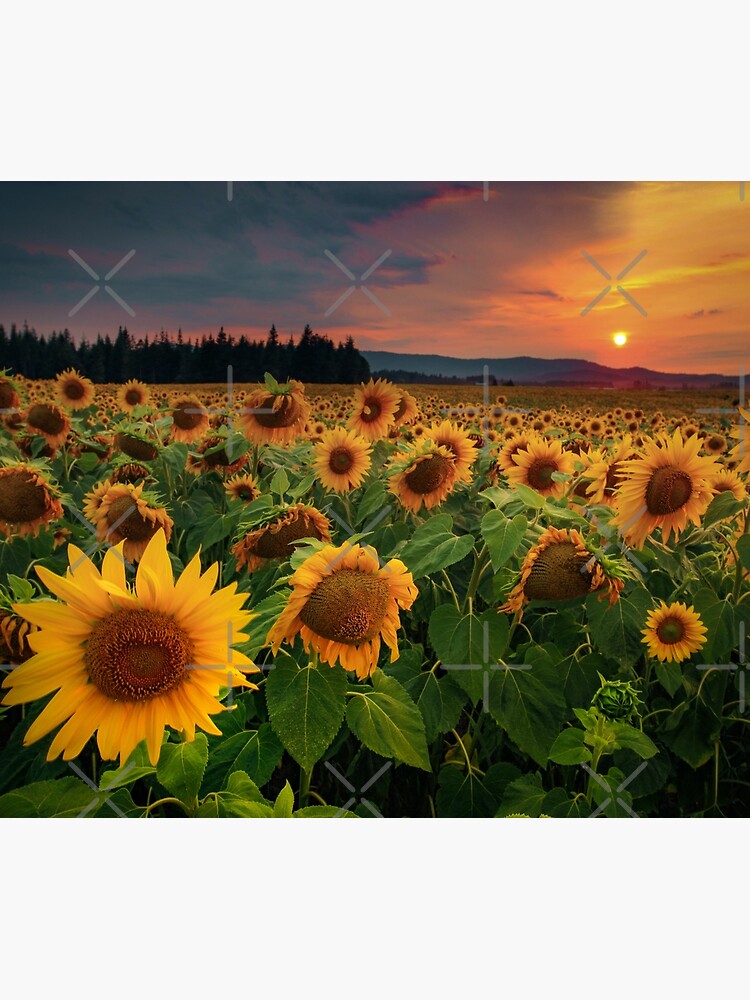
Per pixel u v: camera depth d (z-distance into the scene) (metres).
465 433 1.85
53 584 0.83
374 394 2.11
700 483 1.46
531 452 1.87
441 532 1.44
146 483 2.18
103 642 0.84
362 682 1.42
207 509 2.01
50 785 1.01
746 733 1.71
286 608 1.04
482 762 1.67
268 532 1.40
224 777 1.16
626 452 1.61
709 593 1.56
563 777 1.64
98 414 2.37
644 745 1.28
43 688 0.83
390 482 1.70
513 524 1.28
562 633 1.63
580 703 1.51
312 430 2.16
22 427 2.31
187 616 0.85
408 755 1.14
